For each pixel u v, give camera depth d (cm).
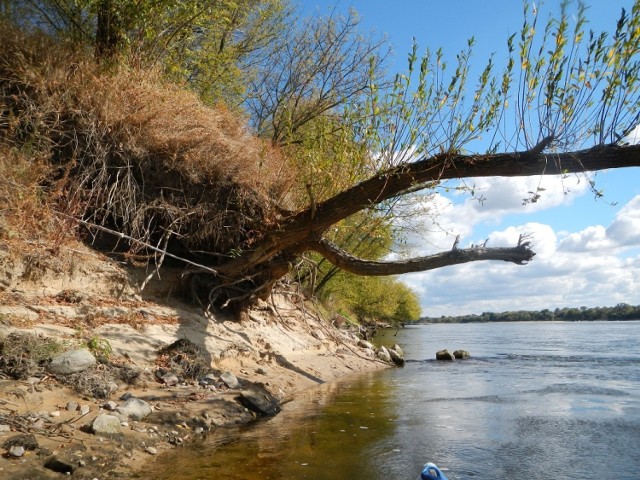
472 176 764
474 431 636
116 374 612
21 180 752
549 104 669
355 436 595
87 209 877
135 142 903
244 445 531
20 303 673
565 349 2102
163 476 428
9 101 870
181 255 1013
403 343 2642
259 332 1041
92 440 454
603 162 666
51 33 1101
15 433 432
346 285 2297
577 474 483
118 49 1027
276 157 1063
